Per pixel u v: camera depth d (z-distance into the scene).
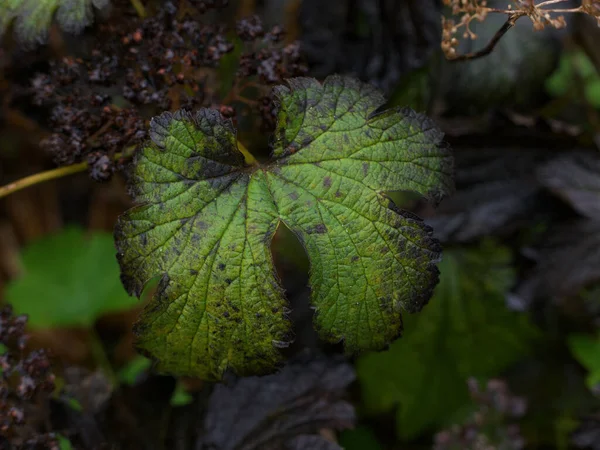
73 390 0.46
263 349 0.39
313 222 0.39
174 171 0.39
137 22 0.44
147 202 0.38
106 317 0.79
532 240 0.56
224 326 0.39
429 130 0.40
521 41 0.56
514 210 0.55
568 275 0.53
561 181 0.54
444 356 0.60
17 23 0.42
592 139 0.55
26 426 0.44
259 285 0.39
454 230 0.55
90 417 0.46
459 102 0.55
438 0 0.53
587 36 0.56
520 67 0.56
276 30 0.43
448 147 0.40
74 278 0.72
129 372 0.60
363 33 0.54
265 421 0.46
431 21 0.52
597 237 0.54
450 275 0.61
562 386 0.60
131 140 0.42
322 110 0.40
